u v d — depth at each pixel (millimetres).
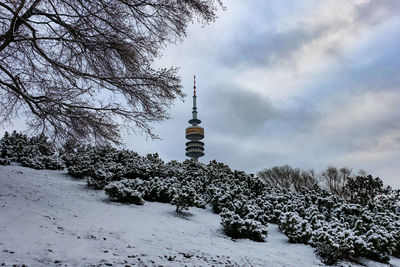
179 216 10844
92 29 6625
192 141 130250
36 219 6422
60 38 6719
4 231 5117
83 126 7746
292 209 12867
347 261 7699
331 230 8070
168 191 13070
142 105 7578
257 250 7520
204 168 21625
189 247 6473
